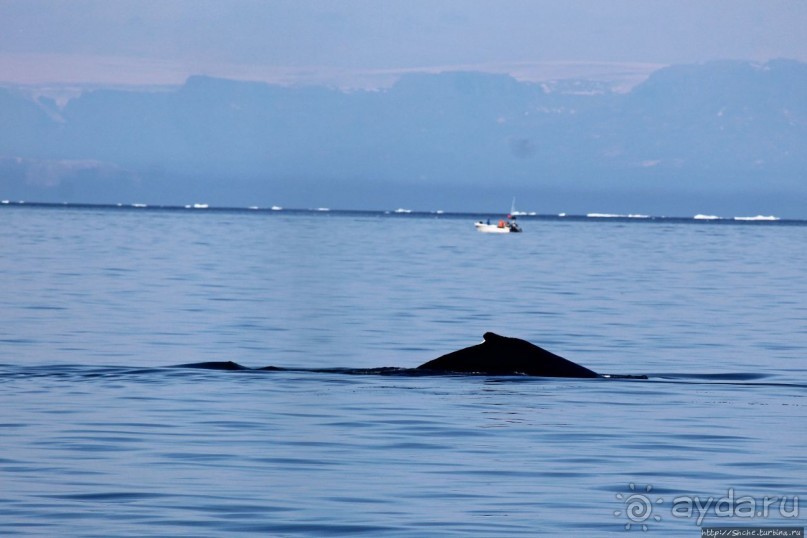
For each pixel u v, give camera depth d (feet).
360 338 341.00
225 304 447.01
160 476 155.12
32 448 172.35
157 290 508.12
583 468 161.99
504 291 537.65
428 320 396.37
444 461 166.09
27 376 248.11
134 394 223.71
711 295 533.14
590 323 396.57
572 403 215.51
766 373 273.95
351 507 140.05
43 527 129.80
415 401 215.51
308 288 536.83
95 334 340.59
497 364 250.57
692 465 164.14
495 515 136.98
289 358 295.89
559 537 128.16
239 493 146.41
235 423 193.98
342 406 210.18
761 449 175.22
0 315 390.63
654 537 128.26
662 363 293.23
